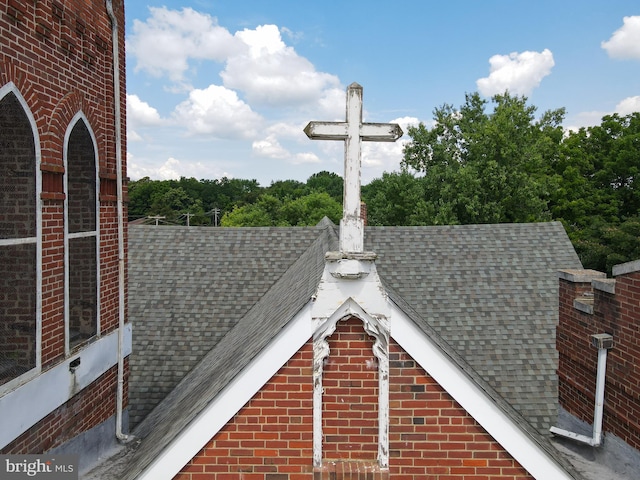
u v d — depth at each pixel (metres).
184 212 95.06
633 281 5.45
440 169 42.06
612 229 34.91
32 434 5.18
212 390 5.46
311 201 70.94
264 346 4.96
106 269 7.04
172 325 11.00
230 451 5.00
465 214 38.31
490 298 10.34
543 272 11.09
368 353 5.13
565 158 44.47
